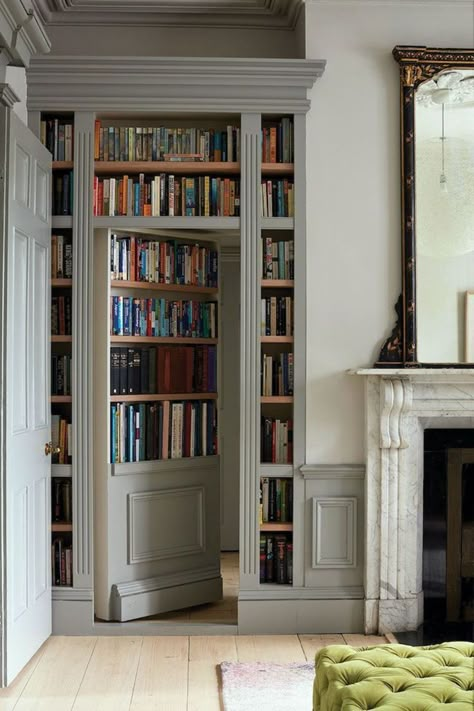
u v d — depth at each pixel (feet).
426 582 15.72
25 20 11.46
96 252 16.02
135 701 12.23
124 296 16.38
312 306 15.66
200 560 17.13
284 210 15.79
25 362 13.62
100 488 15.88
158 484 16.48
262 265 15.75
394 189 15.70
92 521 15.40
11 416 12.70
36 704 12.10
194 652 14.38
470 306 15.49
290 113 15.60
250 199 15.56
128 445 16.11
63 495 15.70
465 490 15.75
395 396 14.98
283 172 15.83
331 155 15.66
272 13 16.57
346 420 15.65
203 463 17.11
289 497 15.84
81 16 16.60
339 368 15.66
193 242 17.26
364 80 15.71
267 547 15.76
